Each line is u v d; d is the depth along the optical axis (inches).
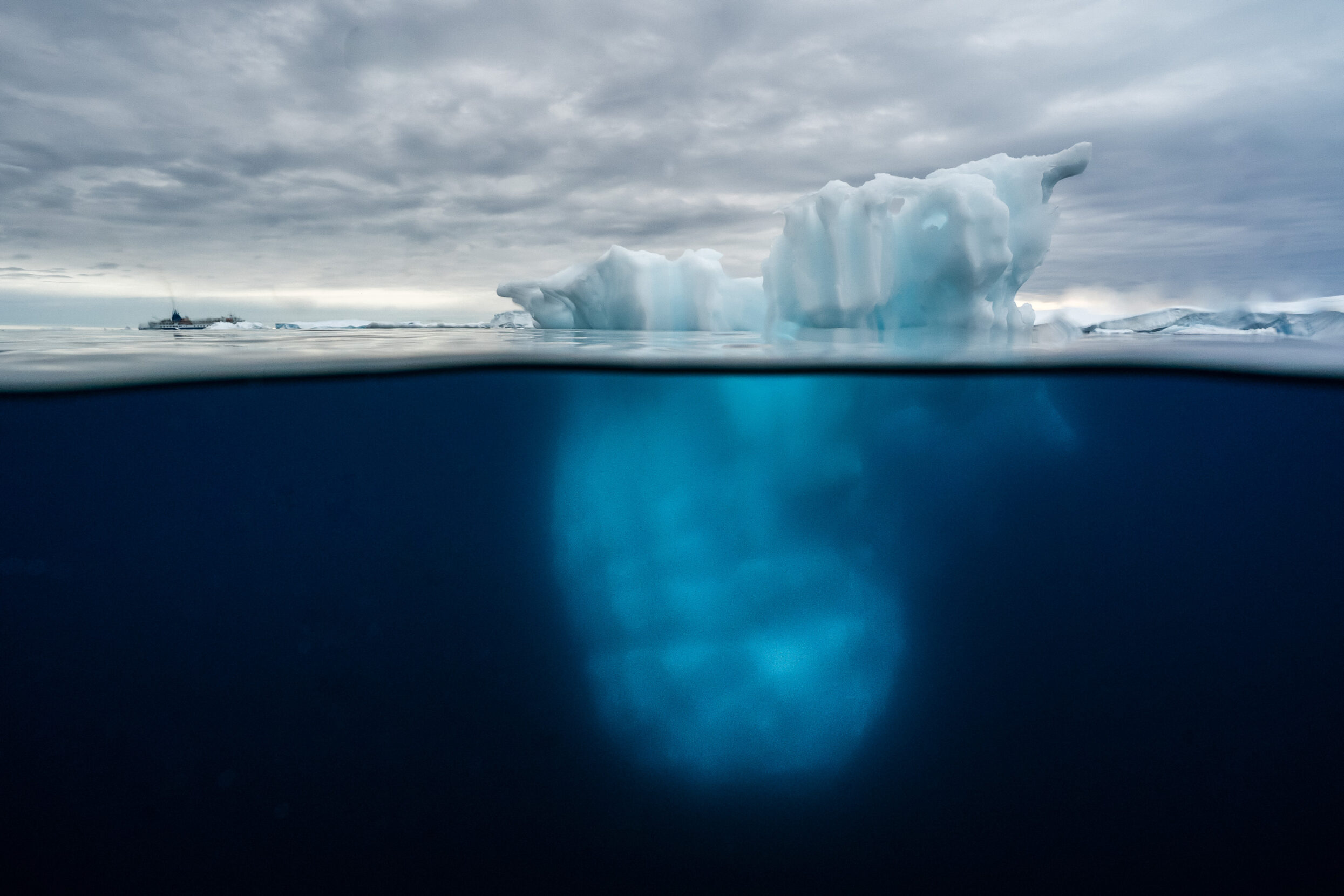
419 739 192.5
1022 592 286.8
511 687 220.8
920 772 181.5
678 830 155.8
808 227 258.7
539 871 141.9
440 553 324.5
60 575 280.1
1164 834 159.0
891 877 142.3
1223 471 290.4
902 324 262.8
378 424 281.4
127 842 150.3
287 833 153.5
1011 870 146.1
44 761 181.5
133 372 197.0
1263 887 142.3
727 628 197.6
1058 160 241.6
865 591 218.7
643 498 230.1
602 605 213.0
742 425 235.3
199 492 300.8
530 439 302.5
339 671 230.1
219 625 260.4
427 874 140.8
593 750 186.7
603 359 208.4
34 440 234.4
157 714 204.5
